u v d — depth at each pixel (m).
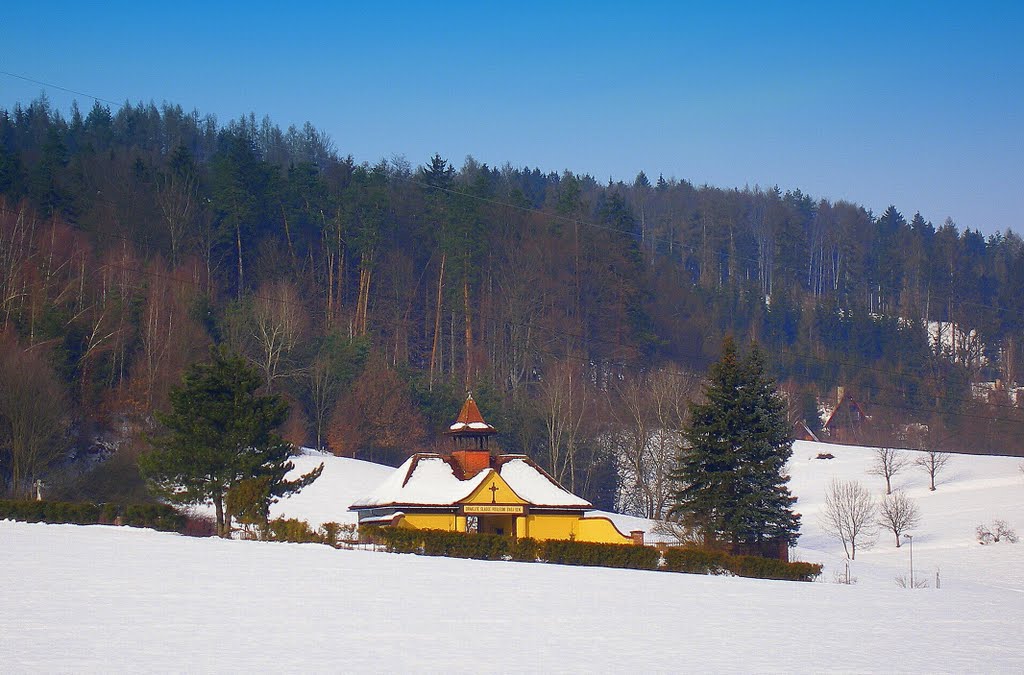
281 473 59.19
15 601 29.97
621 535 64.00
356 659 25.16
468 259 127.75
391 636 28.38
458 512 62.06
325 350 119.88
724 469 67.38
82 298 103.44
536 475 67.94
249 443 57.72
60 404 80.56
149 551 42.78
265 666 23.80
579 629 31.61
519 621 32.31
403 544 52.69
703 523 66.50
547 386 115.94
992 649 33.00
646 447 112.19
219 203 127.94
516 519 63.91
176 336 103.00
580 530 64.94
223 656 24.48
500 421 117.81
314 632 28.20
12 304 95.19
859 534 103.12
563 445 115.19
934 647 32.72
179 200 128.62
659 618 35.06
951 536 100.00
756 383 69.00
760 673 26.69
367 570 41.91
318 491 85.44
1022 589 68.94
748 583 49.88
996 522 98.31
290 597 33.78
